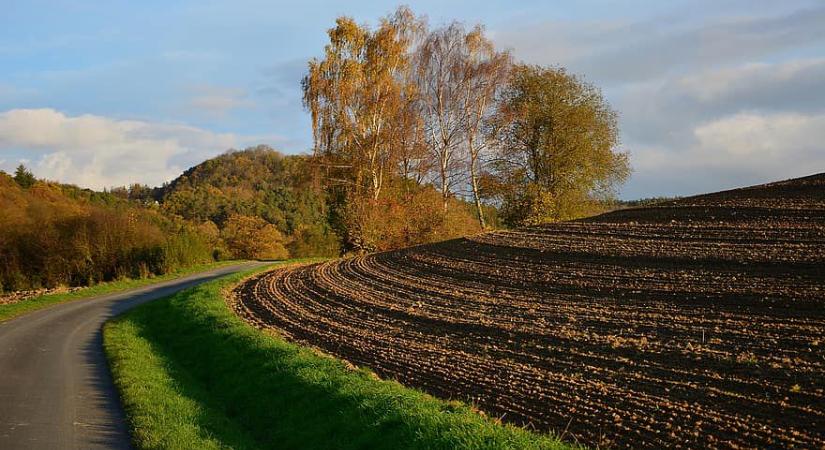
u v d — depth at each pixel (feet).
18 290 130.11
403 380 41.04
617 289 64.18
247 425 36.06
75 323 77.36
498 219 163.73
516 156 156.04
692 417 31.45
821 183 100.17
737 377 36.81
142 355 54.39
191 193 323.16
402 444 27.32
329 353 49.70
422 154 149.59
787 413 31.17
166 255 144.97
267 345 48.65
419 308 66.33
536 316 57.31
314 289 85.15
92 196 252.01
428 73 147.23
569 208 151.43
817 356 38.96
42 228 137.39
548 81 153.17
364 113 141.38
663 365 40.29
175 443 30.37
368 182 149.07
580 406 33.99
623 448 28.35
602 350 44.83
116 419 35.86
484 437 26.50
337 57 142.61
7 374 48.06
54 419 35.73
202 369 49.52
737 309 51.85
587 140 148.87
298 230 242.37
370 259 111.96
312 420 33.32
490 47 146.72
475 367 43.11
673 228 90.27
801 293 53.42
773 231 77.82
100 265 140.36
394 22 144.25
